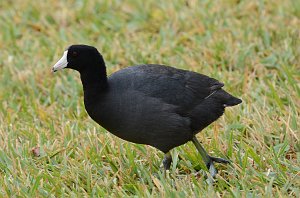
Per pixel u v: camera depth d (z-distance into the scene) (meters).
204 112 10.18
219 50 14.23
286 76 13.04
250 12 15.77
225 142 10.95
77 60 10.02
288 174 9.95
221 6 16.11
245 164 10.06
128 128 9.90
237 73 13.45
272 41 14.61
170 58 14.31
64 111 12.74
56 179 10.16
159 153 10.95
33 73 14.28
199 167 10.54
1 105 13.09
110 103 9.87
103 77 9.98
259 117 11.45
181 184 9.68
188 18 15.77
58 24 16.48
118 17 16.36
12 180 10.20
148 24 15.90
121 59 14.54
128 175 10.24
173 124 9.86
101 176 10.31
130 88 9.88
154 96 9.86
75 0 17.48
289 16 15.41
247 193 9.30
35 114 12.76
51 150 11.14
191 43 14.95
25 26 16.53
